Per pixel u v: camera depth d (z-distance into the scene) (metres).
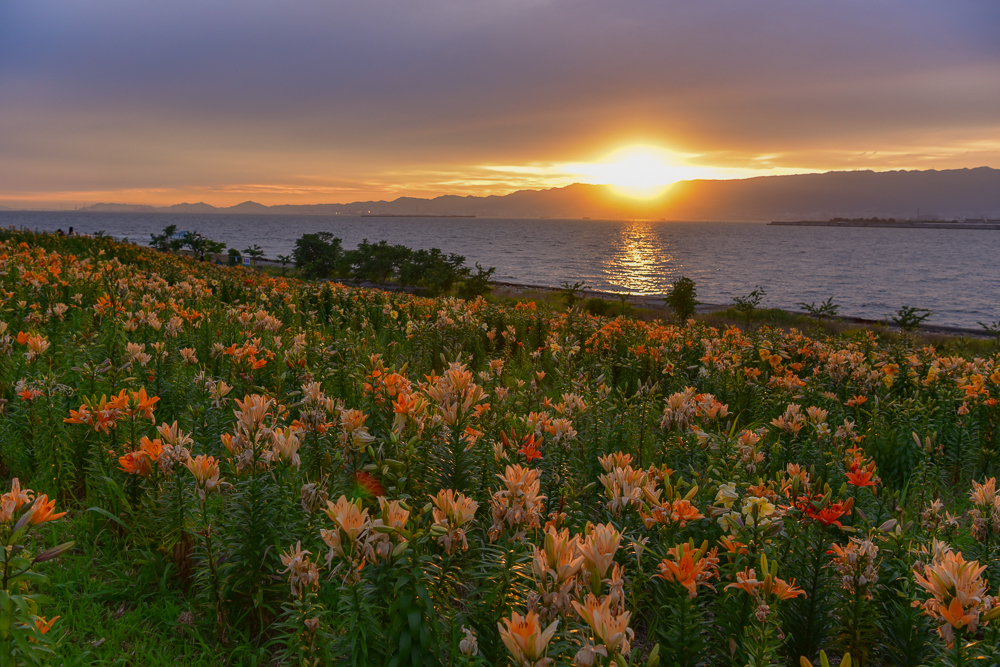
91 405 3.90
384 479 3.76
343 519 2.60
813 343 10.25
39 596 2.27
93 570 3.55
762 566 2.46
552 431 4.21
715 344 10.53
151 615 3.22
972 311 96.69
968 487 5.97
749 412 7.45
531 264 184.50
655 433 5.71
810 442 4.99
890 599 3.08
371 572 2.62
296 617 2.65
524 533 2.75
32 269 11.10
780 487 3.45
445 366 8.25
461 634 2.67
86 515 3.96
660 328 11.45
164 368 5.81
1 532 2.22
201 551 3.29
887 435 6.07
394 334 10.60
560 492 3.90
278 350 7.50
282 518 3.34
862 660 3.00
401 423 3.99
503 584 2.61
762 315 45.84
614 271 164.75
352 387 6.05
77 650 2.82
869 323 46.81
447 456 3.90
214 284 14.76
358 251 74.25
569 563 2.28
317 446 3.91
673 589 2.91
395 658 2.45
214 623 3.20
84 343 6.21
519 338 11.23
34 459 4.22
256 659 2.96
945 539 3.79
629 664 1.99
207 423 4.73
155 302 8.94
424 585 2.56
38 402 4.36
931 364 8.93
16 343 6.31
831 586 3.08
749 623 2.69
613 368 9.65
